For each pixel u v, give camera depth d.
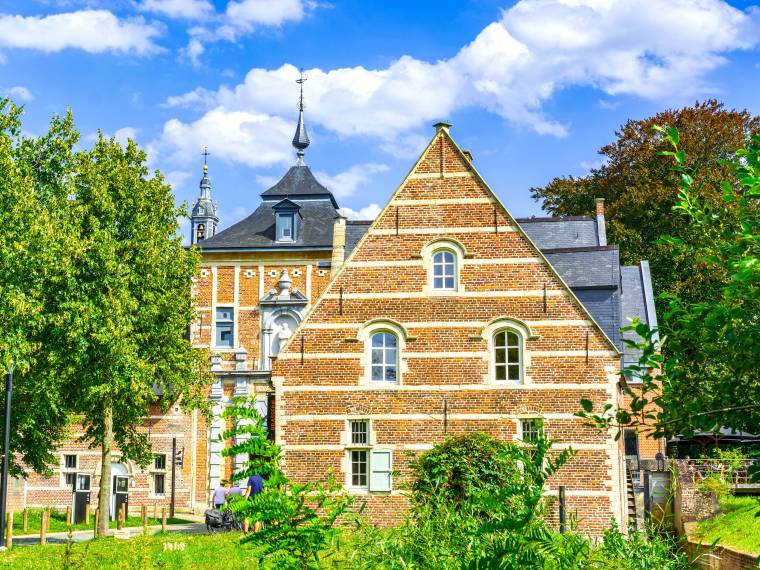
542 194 58.25
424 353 28.05
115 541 25.34
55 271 31.91
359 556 9.22
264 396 44.66
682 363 7.91
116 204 35.19
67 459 46.97
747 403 7.66
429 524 9.85
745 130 53.12
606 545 8.34
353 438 28.06
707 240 7.90
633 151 54.25
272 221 56.41
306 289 53.66
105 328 31.91
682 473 26.59
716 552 19.56
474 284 28.14
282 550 6.99
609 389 27.05
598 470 26.55
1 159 30.73
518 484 6.39
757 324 7.34
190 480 45.12
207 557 19.70
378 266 28.62
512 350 27.84
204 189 92.19
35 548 24.59
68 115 34.25
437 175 28.78
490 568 6.39
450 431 27.56
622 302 36.09
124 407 35.78
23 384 32.09
